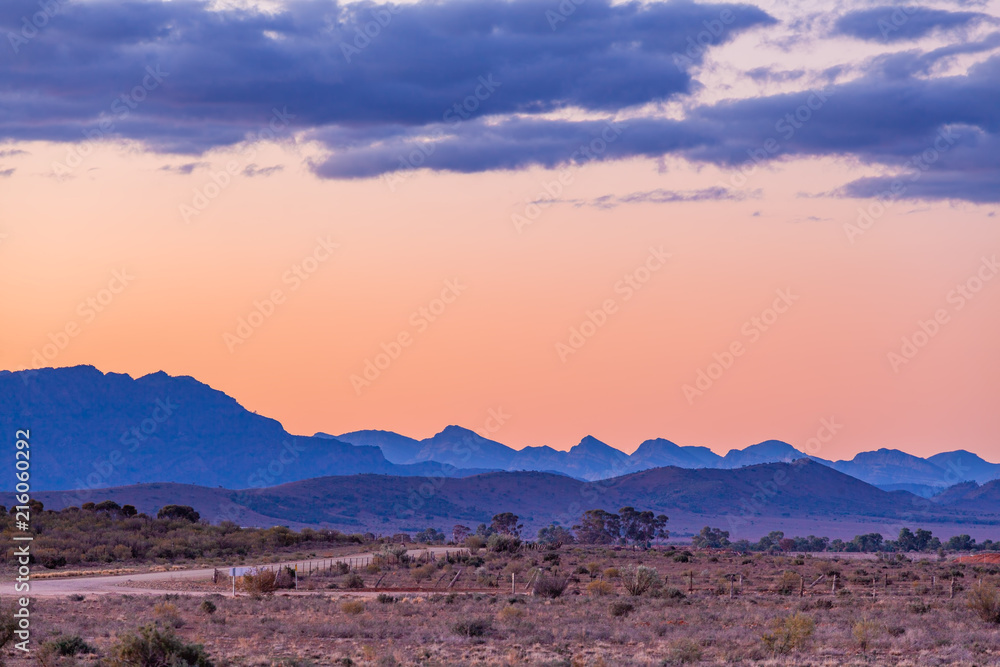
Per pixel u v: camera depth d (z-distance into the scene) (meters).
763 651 47.97
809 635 50.84
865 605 75.00
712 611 68.00
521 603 75.25
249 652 47.69
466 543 198.12
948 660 46.62
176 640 40.06
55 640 44.78
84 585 93.12
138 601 74.06
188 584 95.50
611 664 43.91
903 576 110.81
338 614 66.00
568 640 53.09
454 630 55.28
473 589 96.75
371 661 45.16
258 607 70.50
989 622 62.50
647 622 60.81
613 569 112.06
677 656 45.47
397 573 116.69
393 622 60.44
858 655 47.75
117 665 38.97
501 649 49.31
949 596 86.50
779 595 87.19
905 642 51.56
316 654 47.34
